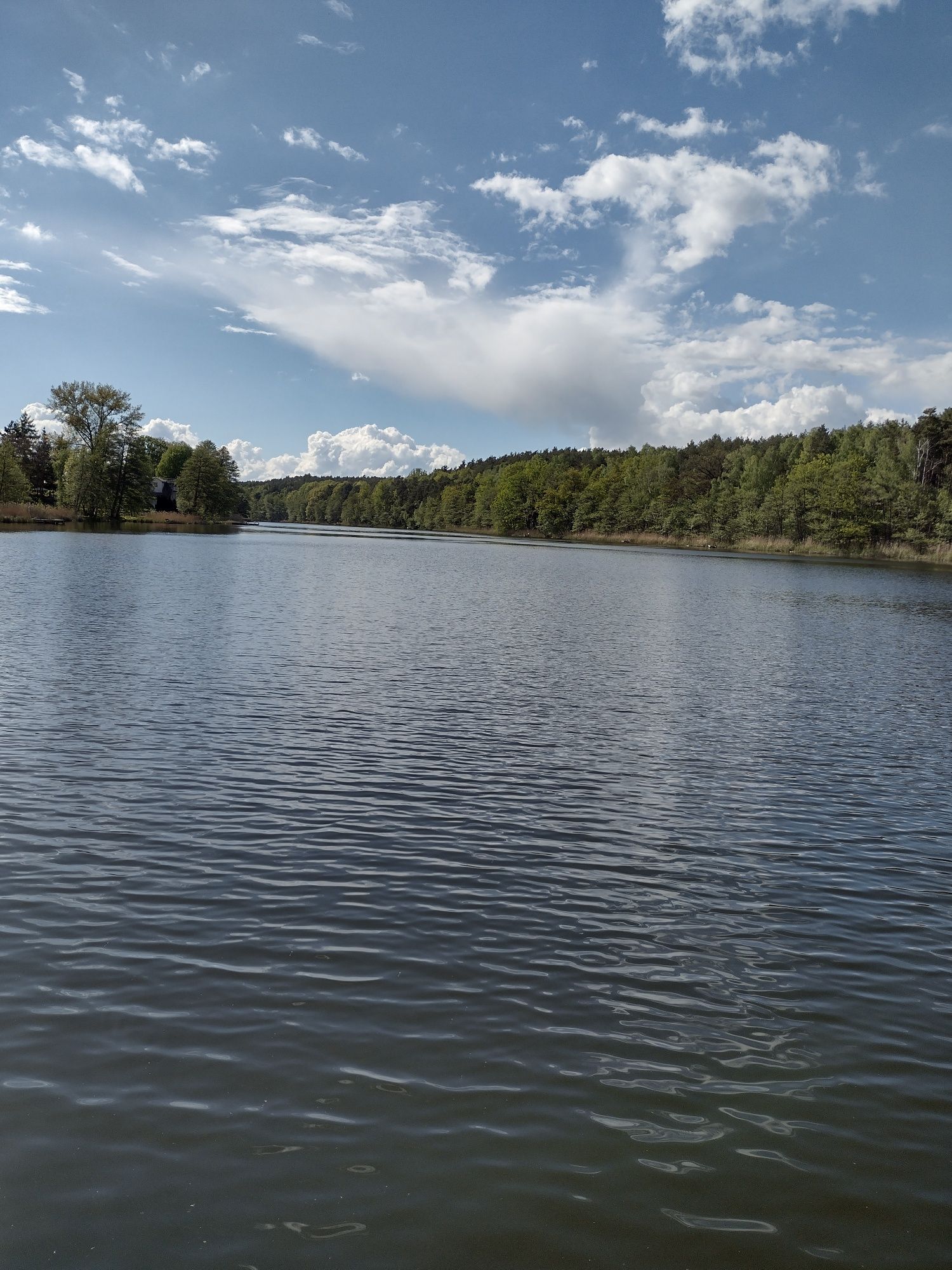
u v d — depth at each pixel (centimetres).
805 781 1412
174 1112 554
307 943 795
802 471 12950
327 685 1948
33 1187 489
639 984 758
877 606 4634
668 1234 477
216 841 1033
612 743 1591
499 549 11331
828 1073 638
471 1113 569
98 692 1756
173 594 3544
